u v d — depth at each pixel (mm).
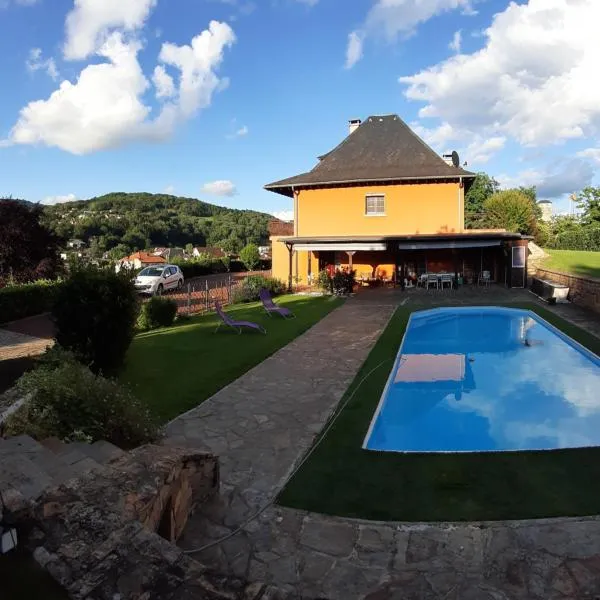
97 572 3176
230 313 19797
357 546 4555
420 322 18312
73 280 9680
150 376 10344
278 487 5715
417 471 6020
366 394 9102
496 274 28391
